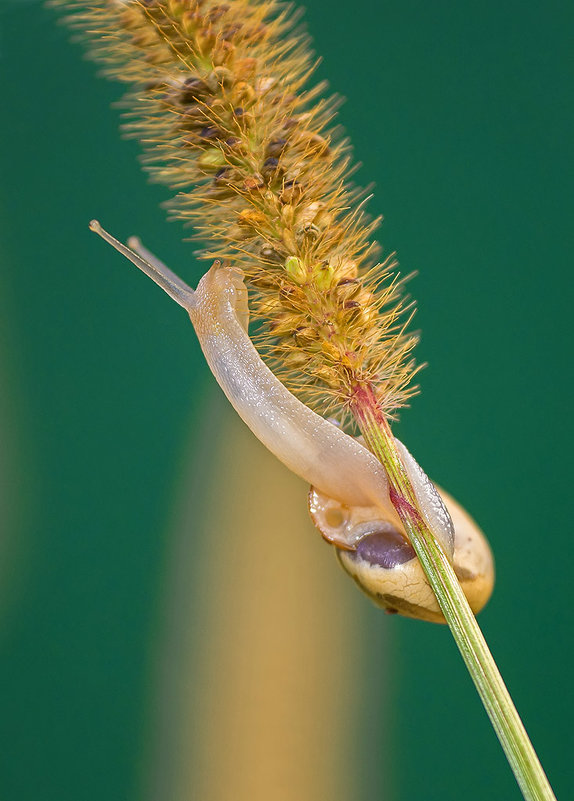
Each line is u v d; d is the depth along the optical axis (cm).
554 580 40
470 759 38
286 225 22
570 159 46
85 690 41
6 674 41
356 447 22
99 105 48
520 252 45
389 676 39
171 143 22
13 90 49
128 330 46
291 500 42
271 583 41
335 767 38
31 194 48
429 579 21
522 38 48
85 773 40
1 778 40
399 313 22
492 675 21
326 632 40
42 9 49
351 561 22
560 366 43
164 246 46
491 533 41
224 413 43
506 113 47
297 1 48
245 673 40
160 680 41
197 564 42
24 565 43
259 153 22
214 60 22
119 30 22
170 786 39
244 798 38
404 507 22
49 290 46
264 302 22
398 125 47
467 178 46
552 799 21
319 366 22
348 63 48
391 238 45
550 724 38
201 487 43
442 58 48
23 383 45
